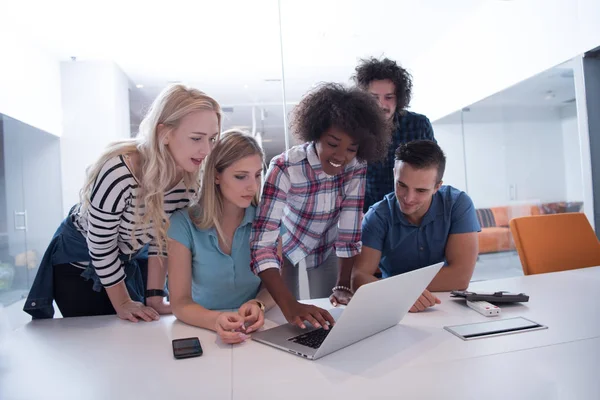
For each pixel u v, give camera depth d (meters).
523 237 1.87
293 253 1.44
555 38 3.11
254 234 1.20
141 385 0.75
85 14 3.51
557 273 1.58
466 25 3.95
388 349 0.88
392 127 1.76
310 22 3.67
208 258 1.23
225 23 3.66
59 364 0.86
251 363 0.83
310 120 1.18
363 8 3.49
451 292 1.34
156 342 0.98
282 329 1.02
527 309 1.12
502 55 3.65
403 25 3.86
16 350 0.95
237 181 1.15
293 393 0.69
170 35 3.84
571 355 0.81
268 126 4.26
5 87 3.62
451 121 4.42
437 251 1.51
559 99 3.32
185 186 1.30
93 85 4.33
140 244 1.31
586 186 3.00
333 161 1.17
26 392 0.74
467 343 0.89
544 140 3.54
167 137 1.14
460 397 0.66
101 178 1.13
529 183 3.76
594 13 2.77
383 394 0.68
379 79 1.75
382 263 1.61
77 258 1.37
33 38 3.88
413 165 1.32
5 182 3.63
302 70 4.05
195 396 0.70
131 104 4.43
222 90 4.32
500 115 3.98
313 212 1.35
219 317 1.00
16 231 3.76
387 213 1.52
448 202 1.49
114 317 1.22
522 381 0.71
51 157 4.25
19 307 3.64
